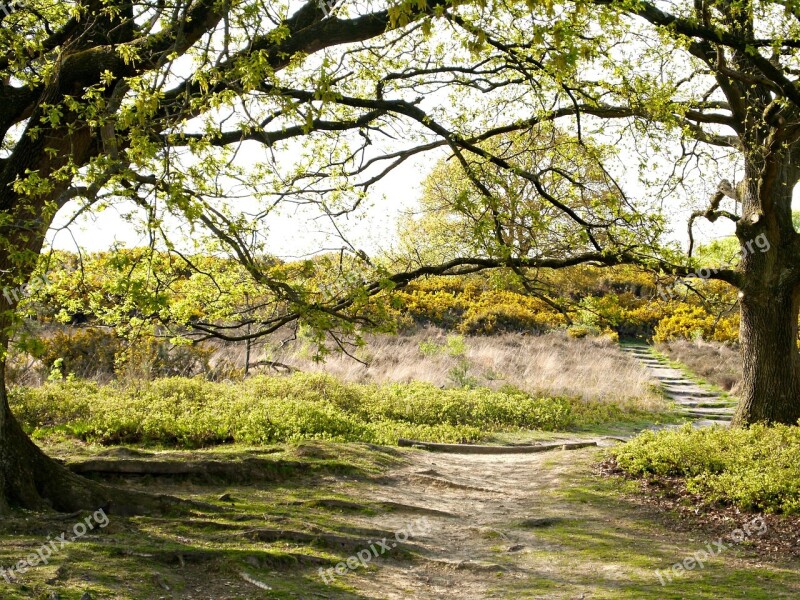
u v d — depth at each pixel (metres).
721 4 10.37
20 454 6.48
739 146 12.28
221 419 11.93
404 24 3.87
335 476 9.49
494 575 6.25
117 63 6.20
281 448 10.59
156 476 8.39
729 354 27.67
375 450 11.20
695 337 30.42
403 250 10.78
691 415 19.78
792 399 12.28
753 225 12.26
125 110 4.81
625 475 10.08
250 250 6.32
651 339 32.22
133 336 9.79
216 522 6.66
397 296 5.78
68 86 6.22
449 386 20.12
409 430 14.48
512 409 17.06
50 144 6.18
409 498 8.88
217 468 8.62
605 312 8.21
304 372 17.62
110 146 5.32
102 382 16.83
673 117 9.02
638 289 32.75
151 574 5.15
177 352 18.19
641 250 8.55
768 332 12.35
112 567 5.21
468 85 9.97
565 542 7.37
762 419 12.27
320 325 5.57
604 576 6.29
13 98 6.45
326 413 13.48
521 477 10.64
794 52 10.74
